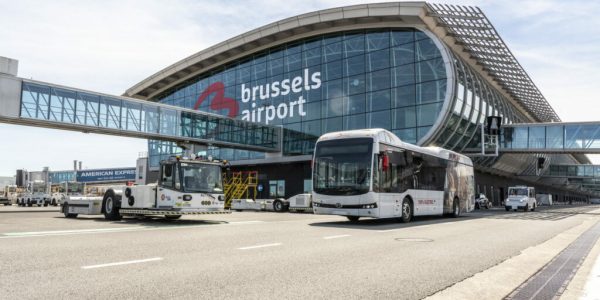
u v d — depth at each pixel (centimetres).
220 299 501
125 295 513
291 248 948
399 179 1911
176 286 563
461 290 577
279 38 4847
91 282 582
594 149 3888
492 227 1706
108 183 8381
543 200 7644
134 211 1792
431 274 679
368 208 1705
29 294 513
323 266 727
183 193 1664
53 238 1112
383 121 4022
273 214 2808
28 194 4922
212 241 1065
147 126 3659
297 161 4619
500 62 4038
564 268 763
